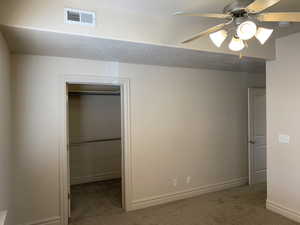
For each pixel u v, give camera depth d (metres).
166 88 3.65
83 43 2.27
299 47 2.92
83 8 2.02
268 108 3.33
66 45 2.34
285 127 3.09
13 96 2.66
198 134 3.97
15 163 2.67
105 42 2.24
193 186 3.91
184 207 3.44
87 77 3.04
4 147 2.09
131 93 3.36
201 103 4.00
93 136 5.05
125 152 3.33
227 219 3.04
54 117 2.87
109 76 3.19
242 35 1.59
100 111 5.14
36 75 2.77
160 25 2.35
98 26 2.07
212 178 4.11
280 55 3.14
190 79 3.88
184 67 3.76
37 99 2.78
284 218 3.04
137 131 3.42
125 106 3.33
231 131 4.33
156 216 3.16
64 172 2.91
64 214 2.90
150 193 3.52
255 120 4.46
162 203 3.60
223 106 4.23
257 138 4.50
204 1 2.02
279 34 2.97
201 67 3.79
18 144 2.68
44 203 2.82
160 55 2.83
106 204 3.62
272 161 3.28
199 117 3.98
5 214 1.79
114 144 5.27
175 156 3.74
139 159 3.44
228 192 4.05
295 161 2.97
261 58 3.09
